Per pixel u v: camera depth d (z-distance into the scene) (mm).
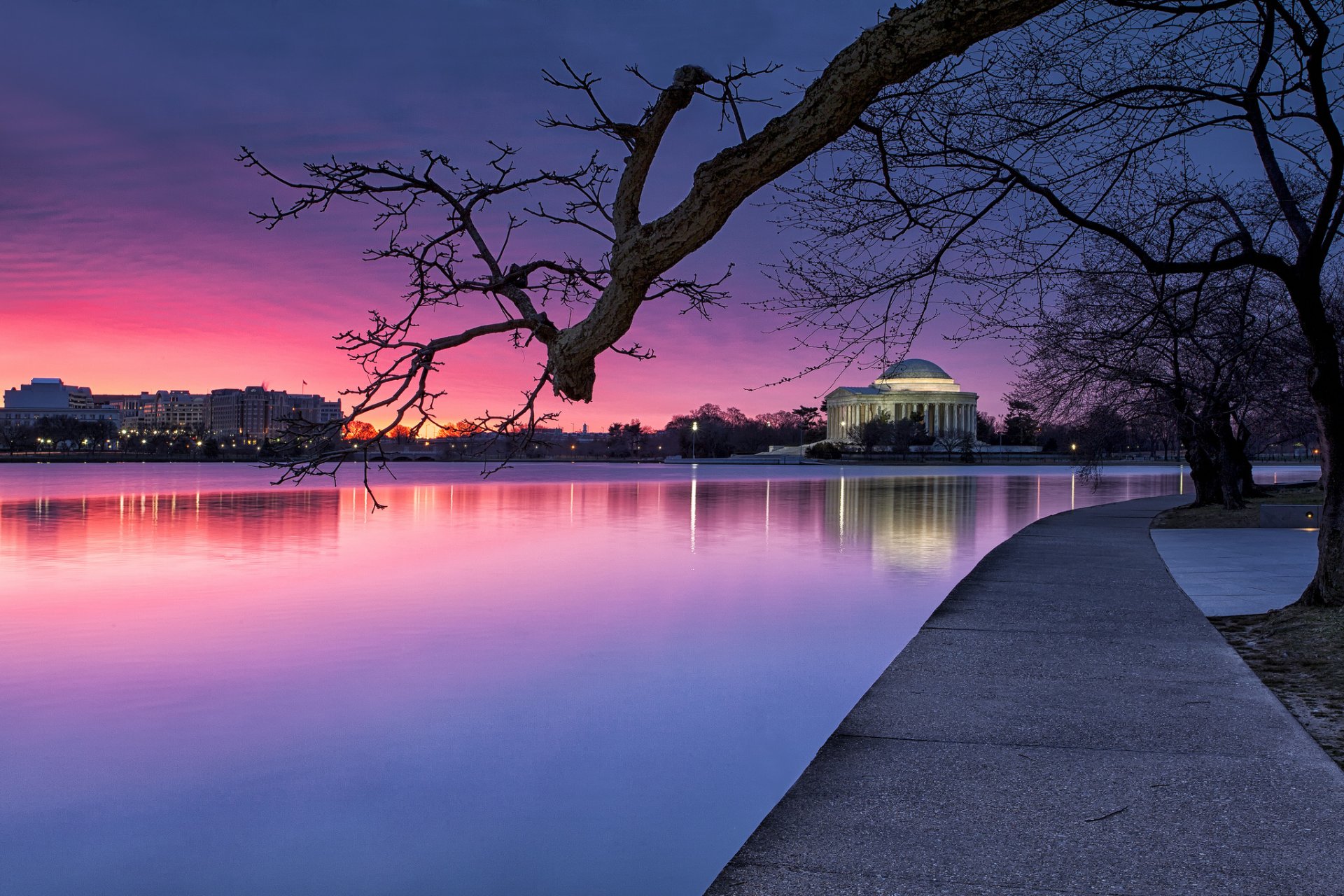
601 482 69938
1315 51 10477
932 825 5863
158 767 9430
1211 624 12156
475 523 34062
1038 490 58062
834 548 26016
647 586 19438
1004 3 5051
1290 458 147125
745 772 9242
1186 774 6727
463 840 7914
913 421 170000
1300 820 5883
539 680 12312
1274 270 12039
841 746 7379
